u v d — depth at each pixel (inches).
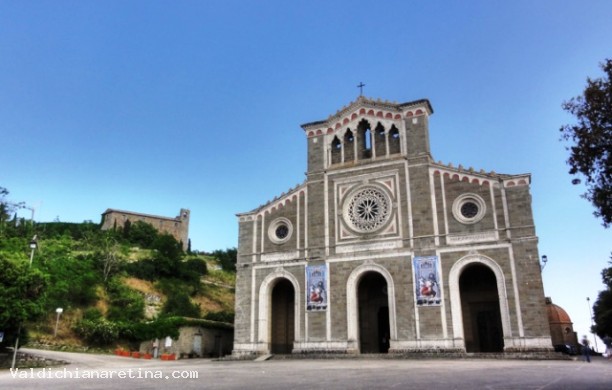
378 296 2062.0
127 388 799.7
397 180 2000.5
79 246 3858.3
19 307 1492.4
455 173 1909.4
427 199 1925.4
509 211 1790.1
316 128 2235.5
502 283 1732.3
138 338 2347.4
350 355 1834.4
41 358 1609.3
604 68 725.3
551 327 3540.8
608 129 699.4
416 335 1795.0
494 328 1878.7
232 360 1978.3
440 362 1483.8
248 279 2140.7
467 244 1817.2
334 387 746.8
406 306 1843.0
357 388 722.2
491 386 724.7
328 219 2076.8
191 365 1636.3
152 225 5698.8
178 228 6259.8
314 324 1966.0
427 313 1803.6
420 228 1905.8
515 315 1686.8
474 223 1827.0
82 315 2549.2
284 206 2178.9
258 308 2084.2
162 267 3700.8
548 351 1611.7
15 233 3762.3
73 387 841.5
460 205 1876.2
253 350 2036.2
